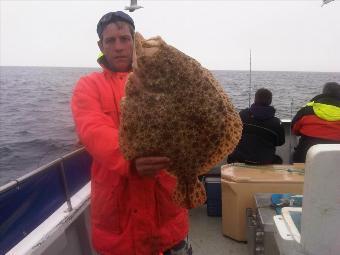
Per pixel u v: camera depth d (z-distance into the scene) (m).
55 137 21.44
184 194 1.72
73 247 2.62
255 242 3.06
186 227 2.23
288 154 5.99
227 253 3.58
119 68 2.03
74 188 2.99
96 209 2.07
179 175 1.70
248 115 4.59
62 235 2.48
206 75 1.67
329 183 1.46
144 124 1.60
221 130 1.67
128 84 1.61
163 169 1.67
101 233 2.08
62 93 57.88
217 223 4.21
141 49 1.60
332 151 1.43
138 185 1.97
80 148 3.09
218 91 1.68
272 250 2.83
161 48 1.62
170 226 2.11
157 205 2.04
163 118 1.61
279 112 6.97
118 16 1.99
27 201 2.33
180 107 1.62
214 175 4.62
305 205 1.53
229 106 1.72
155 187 2.02
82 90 1.94
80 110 1.88
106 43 2.00
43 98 48.59
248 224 3.42
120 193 1.99
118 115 1.95
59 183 2.74
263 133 4.52
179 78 1.61
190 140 1.64
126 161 1.66
